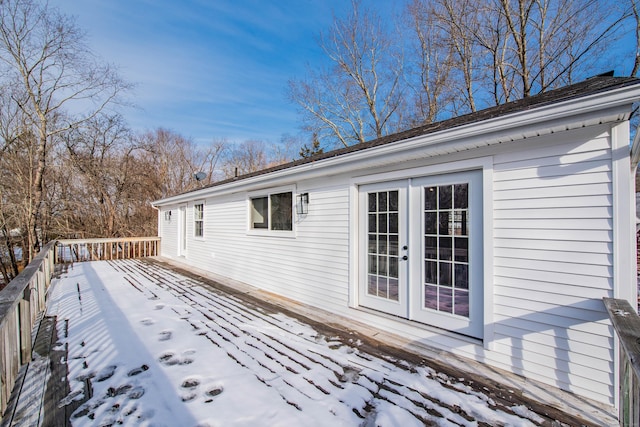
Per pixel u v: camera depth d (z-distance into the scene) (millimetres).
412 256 3502
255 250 6301
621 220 2209
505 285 2740
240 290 5945
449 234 3188
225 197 7465
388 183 3795
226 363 2859
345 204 4305
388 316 3699
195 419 2053
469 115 3842
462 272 3068
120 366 2793
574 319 2383
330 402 2244
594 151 2326
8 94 11773
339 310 4352
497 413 2113
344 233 4316
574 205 2408
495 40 11328
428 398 2291
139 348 3186
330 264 4535
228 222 7324
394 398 2291
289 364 2840
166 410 2145
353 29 15047
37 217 12258
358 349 3170
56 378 2578
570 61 9883
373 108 15836
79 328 3770
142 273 7746
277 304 4938
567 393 2363
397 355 3025
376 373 2666
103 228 15469
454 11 11492
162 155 22078
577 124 2234
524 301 2631
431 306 3316
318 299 4719
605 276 2264
